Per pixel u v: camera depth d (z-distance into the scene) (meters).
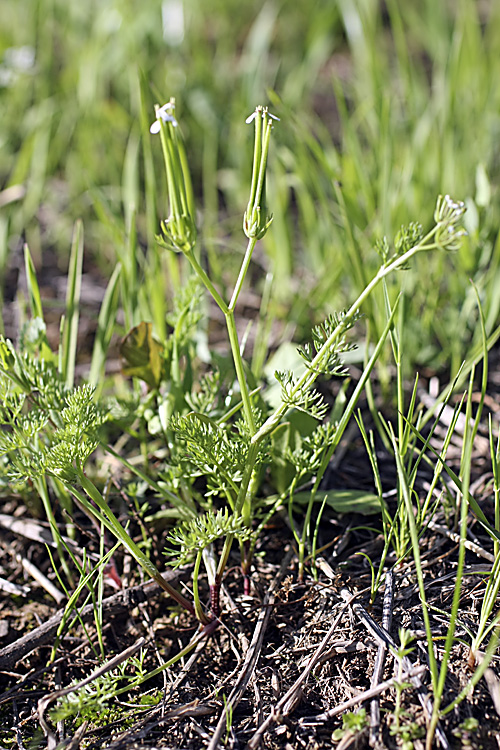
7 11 0.93
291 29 1.03
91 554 0.43
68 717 0.39
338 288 0.52
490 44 0.76
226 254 0.64
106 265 0.67
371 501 0.43
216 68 0.89
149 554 0.43
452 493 0.44
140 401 0.46
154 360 0.43
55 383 0.42
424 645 0.39
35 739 0.39
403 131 0.64
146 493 0.45
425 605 0.37
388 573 0.41
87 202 0.71
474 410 0.48
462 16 0.62
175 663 0.40
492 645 0.36
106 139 0.73
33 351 0.43
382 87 0.64
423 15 1.01
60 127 0.74
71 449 0.38
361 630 0.40
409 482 0.41
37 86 0.79
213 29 1.06
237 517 0.39
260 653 0.40
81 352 0.56
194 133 0.81
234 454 0.39
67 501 0.44
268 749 0.38
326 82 0.97
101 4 0.84
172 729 0.39
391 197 0.52
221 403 0.45
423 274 0.53
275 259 0.56
